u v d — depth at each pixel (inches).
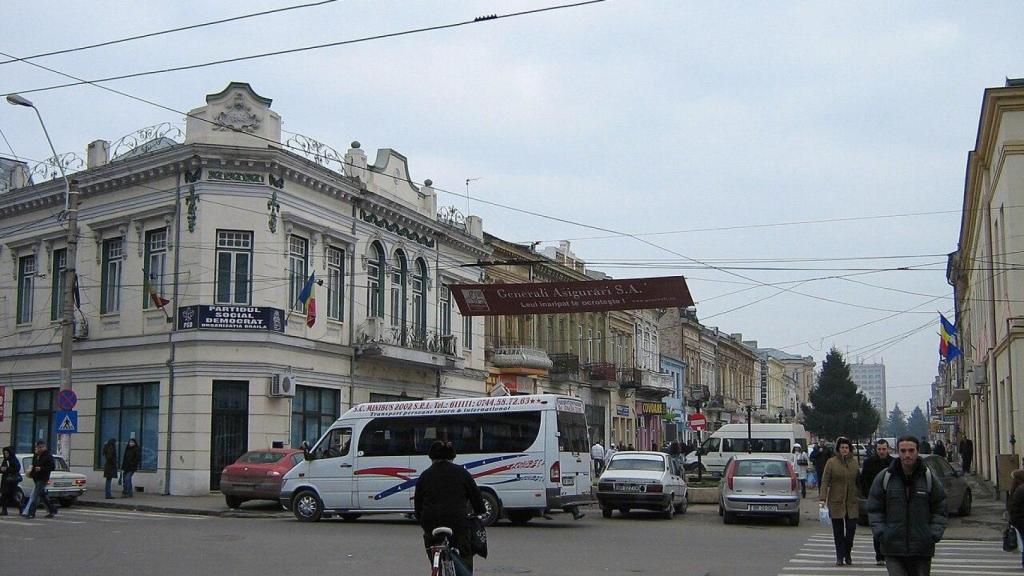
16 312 1496.1
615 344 2448.3
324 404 1363.2
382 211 1494.8
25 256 1505.9
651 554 669.3
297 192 1310.3
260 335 1229.1
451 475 436.8
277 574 545.3
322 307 1360.7
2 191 1581.0
